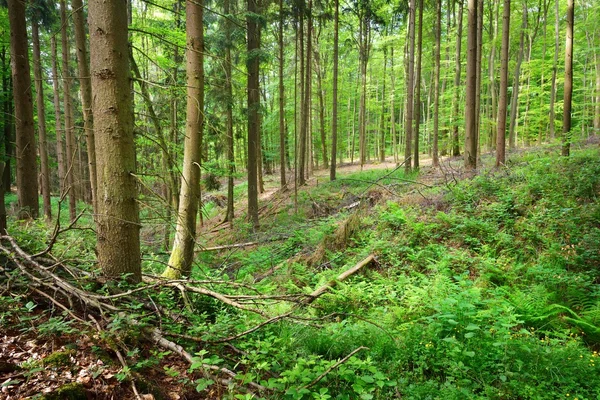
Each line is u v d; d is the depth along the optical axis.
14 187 24.95
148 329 3.23
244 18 12.05
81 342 2.87
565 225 6.61
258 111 13.34
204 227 17.16
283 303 5.54
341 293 5.68
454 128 19.56
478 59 16.11
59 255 4.66
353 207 12.67
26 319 3.02
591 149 11.05
